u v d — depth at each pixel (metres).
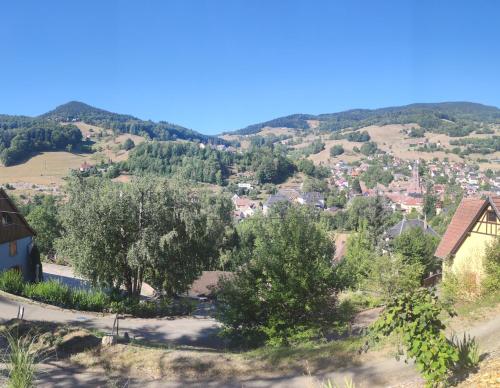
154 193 27.34
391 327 7.38
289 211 18.97
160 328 23.17
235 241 58.84
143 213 26.78
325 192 173.88
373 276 26.17
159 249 26.31
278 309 17.16
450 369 7.92
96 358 13.13
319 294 17.27
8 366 6.55
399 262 26.41
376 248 38.66
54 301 24.34
